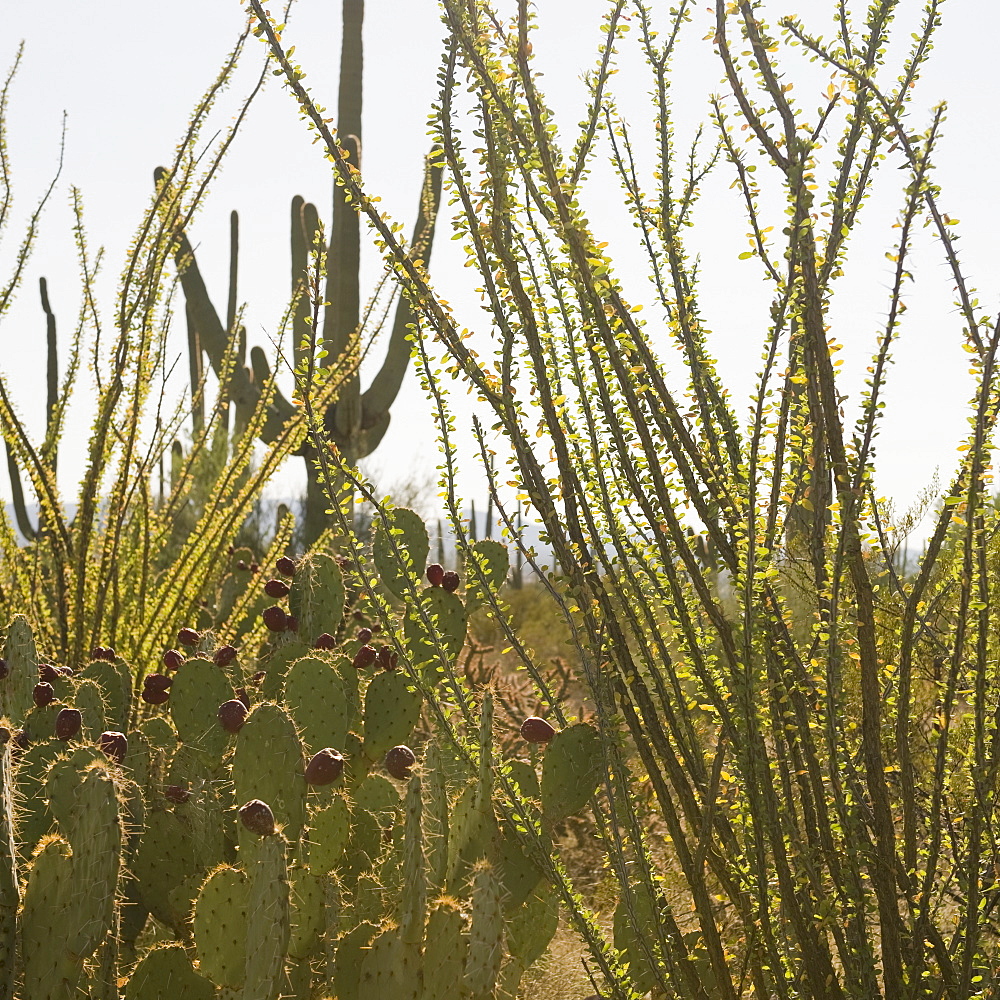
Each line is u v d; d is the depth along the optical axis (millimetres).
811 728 2090
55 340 9273
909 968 2062
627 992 2229
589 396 2082
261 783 2416
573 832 4305
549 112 1989
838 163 2037
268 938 2031
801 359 1947
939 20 1966
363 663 3271
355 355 5176
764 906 2041
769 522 1937
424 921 2107
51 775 2398
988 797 2045
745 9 1979
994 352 1856
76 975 2051
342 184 2049
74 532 4945
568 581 2070
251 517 8664
